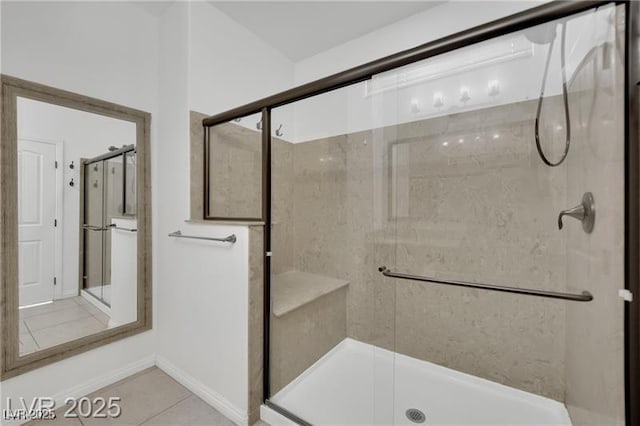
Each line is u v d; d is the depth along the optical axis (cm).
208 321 152
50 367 144
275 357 152
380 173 190
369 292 199
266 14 186
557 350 143
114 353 168
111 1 166
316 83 134
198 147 167
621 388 86
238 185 177
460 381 167
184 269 166
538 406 145
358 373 181
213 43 178
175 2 174
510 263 153
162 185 182
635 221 82
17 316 134
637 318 82
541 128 142
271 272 153
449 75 163
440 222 172
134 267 178
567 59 124
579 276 120
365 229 199
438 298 174
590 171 108
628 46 82
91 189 161
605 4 84
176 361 172
